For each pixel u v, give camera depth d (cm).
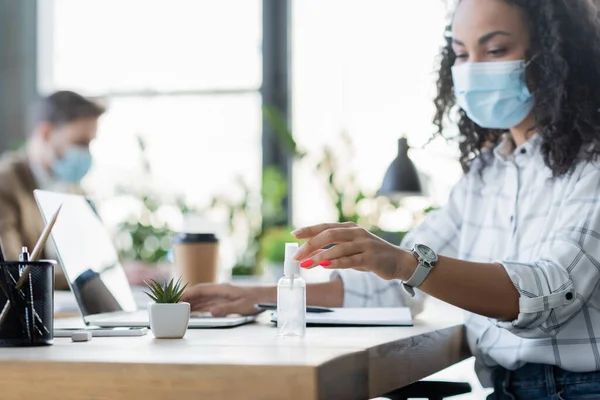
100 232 182
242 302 171
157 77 455
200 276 188
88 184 443
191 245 188
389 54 413
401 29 412
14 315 112
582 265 144
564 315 142
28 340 112
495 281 138
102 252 178
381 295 188
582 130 163
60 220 156
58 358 97
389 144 409
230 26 451
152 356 98
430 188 371
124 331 130
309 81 429
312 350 102
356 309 164
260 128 446
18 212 317
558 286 140
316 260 125
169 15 456
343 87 421
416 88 408
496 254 182
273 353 99
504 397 167
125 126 453
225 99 449
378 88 414
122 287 185
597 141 161
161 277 325
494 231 183
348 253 127
